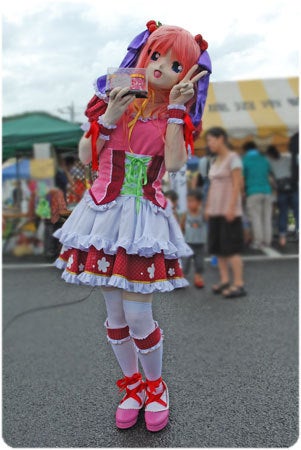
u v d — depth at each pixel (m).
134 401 1.26
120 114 1.06
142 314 1.14
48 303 1.89
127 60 1.19
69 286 1.53
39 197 2.11
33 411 1.35
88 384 1.48
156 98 1.15
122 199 1.13
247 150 2.74
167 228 1.17
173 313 1.57
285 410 1.32
